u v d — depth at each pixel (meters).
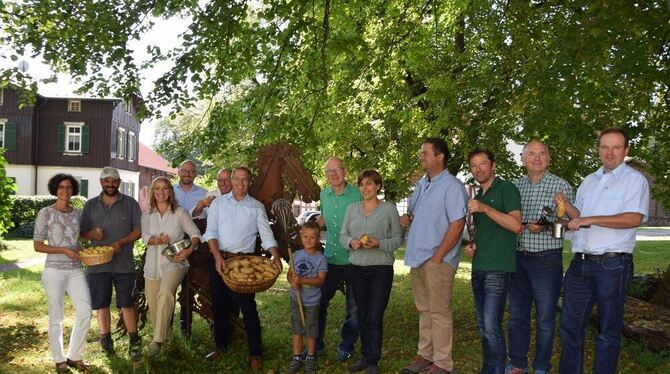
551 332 4.61
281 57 6.89
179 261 5.58
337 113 9.99
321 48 6.99
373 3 8.59
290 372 5.34
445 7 10.16
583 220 3.95
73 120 32.09
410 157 10.60
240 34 7.04
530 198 4.79
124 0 6.89
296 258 5.40
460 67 10.26
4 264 13.98
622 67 5.57
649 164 7.52
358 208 5.23
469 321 7.71
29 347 6.34
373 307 5.07
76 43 7.04
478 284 4.70
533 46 7.82
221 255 5.59
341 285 6.12
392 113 10.45
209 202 6.25
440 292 4.87
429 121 10.00
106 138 32.41
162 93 6.73
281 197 6.07
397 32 8.55
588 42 5.86
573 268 4.35
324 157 11.41
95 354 6.02
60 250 5.26
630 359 5.68
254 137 7.28
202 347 6.17
